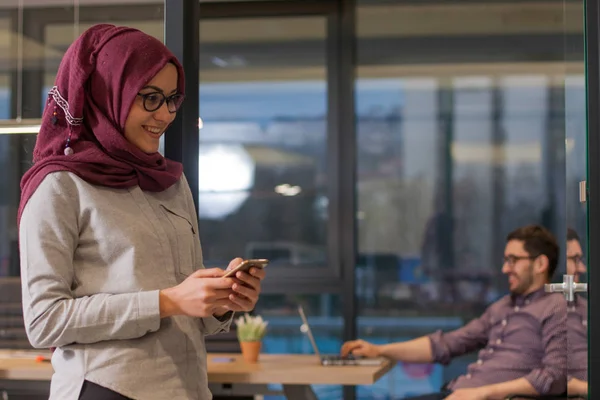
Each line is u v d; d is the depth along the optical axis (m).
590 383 1.80
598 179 1.81
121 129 1.49
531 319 3.21
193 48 1.92
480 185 4.26
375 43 4.30
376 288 4.29
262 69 4.35
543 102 4.23
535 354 3.19
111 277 1.44
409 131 4.29
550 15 4.21
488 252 4.25
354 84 4.32
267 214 4.33
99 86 1.48
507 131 4.25
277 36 4.34
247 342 3.17
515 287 3.28
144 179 1.53
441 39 4.27
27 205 1.44
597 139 1.81
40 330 1.38
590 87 1.82
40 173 1.45
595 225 1.81
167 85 1.50
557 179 4.22
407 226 4.28
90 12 3.26
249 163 4.34
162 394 1.43
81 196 1.45
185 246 1.57
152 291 1.41
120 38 1.48
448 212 4.27
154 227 1.50
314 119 4.33
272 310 4.29
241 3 4.31
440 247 4.27
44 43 3.29
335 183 4.29
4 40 3.29
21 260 1.44
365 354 3.36
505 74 4.25
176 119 1.88
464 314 4.24
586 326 1.82
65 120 1.50
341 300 4.26
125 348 1.42
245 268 1.42
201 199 4.35
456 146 4.27
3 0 3.28
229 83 4.36
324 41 4.31
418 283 4.27
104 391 1.40
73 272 1.44
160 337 1.46
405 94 4.29
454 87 4.27
